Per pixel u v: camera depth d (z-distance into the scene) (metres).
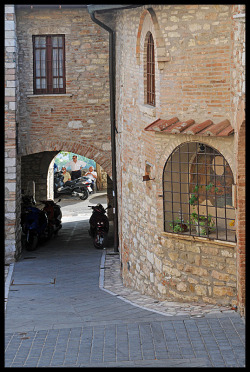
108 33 18.73
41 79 19.00
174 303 12.01
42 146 19.12
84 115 19.09
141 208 13.81
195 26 11.26
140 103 13.73
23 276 16.47
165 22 11.66
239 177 10.59
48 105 19.00
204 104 11.32
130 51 14.69
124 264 15.70
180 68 11.55
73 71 18.91
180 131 11.24
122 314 11.53
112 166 18.88
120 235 17.16
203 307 11.38
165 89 11.81
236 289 11.11
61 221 24.02
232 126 10.88
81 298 13.80
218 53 11.05
